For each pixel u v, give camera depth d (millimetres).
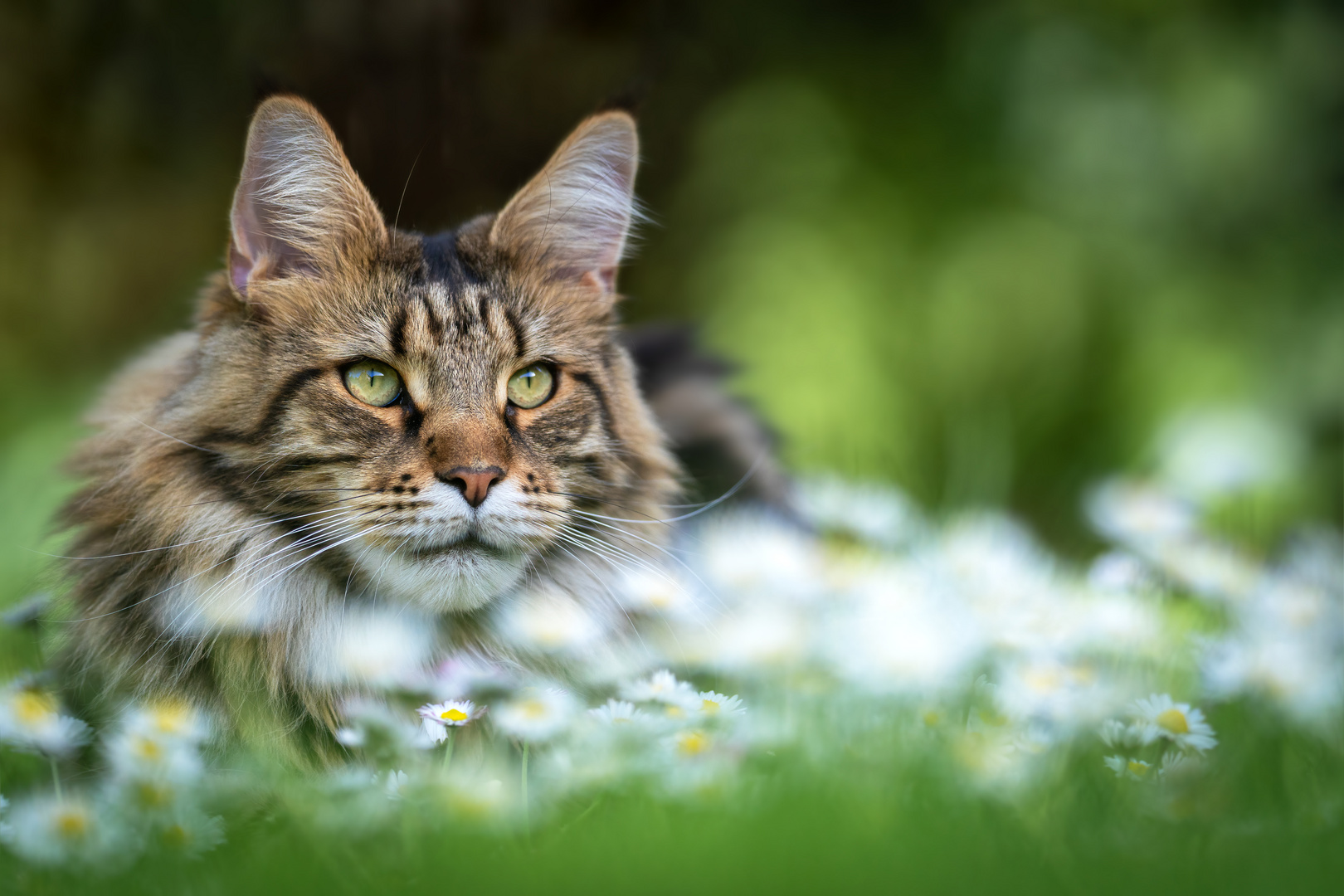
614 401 1191
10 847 1052
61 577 1167
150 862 1040
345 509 1137
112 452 1164
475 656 1160
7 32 1640
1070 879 1026
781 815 1056
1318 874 1029
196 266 1758
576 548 1178
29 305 1762
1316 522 1673
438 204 1555
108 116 1693
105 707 1141
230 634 1137
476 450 1139
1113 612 1221
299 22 1542
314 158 1153
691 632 1189
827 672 1148
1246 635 1224
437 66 1534
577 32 1676
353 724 1118
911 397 1762
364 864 1042
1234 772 1106
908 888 1015
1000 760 1083
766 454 1355
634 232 1223
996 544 1325
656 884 1015
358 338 1145
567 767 1082
